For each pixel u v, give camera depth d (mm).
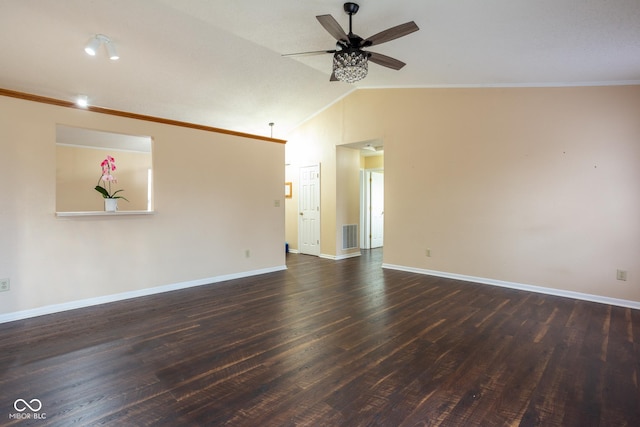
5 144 3096
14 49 3643
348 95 6051
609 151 3723
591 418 1784
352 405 1879
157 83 4684
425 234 5160
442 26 2887
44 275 3322
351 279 4855
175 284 4281
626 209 3641
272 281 4738
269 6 3070
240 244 4961
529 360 2416
